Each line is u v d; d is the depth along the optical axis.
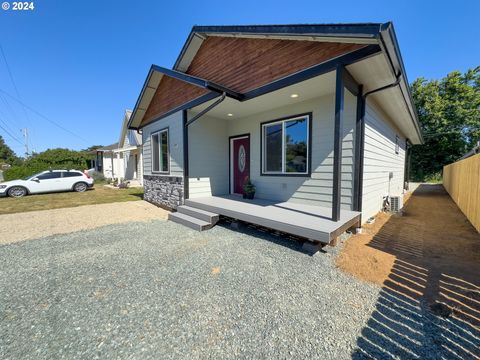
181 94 6.04
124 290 2.37
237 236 4.19
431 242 3.73
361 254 3.20
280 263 2.97
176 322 1.87
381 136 5.57
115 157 19.39
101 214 6.28
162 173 7.19
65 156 20.44
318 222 3.47
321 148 4.63
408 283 2.43
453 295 2.20
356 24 2.60
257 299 2.18
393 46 2.74
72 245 3.75
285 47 3.87
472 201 5.17
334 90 4.24
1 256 3.29
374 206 5.33
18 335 1.72
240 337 1.69
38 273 2.76
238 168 6.78
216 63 5.20
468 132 19.09
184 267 2.89
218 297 2.22
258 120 6.00
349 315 1.92
